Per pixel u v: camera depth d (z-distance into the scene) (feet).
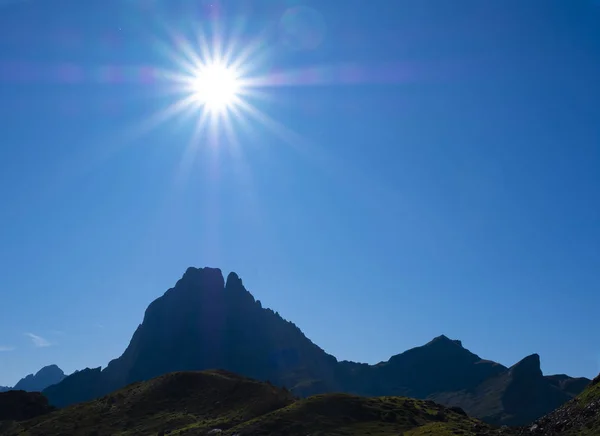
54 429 488.02
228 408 515.50
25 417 626.64
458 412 497.87
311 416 416.46
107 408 545.44
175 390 577.43
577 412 280.92
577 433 257.55
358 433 379.96
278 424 403.75
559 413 299.58
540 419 314.76
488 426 420.77
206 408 524.93
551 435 276.82
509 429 348.18
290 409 431.84
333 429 390.42
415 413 447.83
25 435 477.36
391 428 395.34
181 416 502.79
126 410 531.09
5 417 609.83
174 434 441.27
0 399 640.17
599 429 244.63
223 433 414.41
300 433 386.52
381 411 437.99
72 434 472.44
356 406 442.50
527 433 304.50
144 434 458.50
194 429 448.24
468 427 387.14
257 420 424.05
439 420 432.66
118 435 461.37
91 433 472.03
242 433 398.01
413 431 374.02
